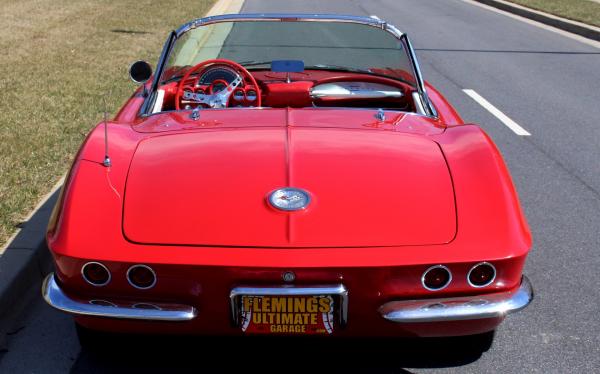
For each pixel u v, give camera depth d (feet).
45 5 52.95
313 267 8.07
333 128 10.88
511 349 10.73
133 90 25.53
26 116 21.48
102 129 10.61
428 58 37.65
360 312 8.40
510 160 20.24
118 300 8.43
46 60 31.32
